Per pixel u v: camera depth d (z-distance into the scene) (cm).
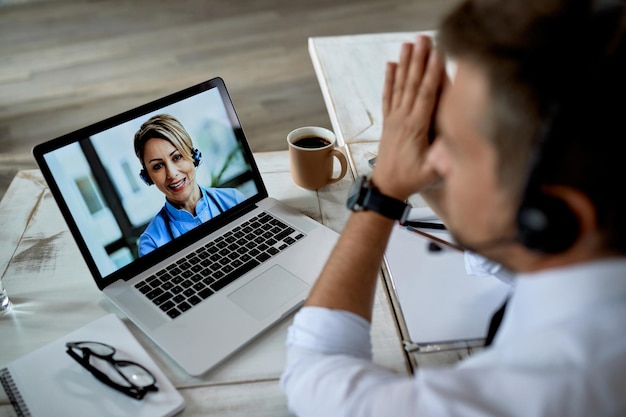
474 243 46
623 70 34
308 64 320
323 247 89
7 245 92
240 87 297
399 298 78
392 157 64
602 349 36
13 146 252
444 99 45
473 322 75
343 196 103
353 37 157
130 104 283
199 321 75
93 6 397
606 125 34
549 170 36
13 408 65
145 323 75
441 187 65
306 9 388
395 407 44
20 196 104
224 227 93
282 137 258
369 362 56
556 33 35
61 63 322
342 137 118
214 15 381
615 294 38
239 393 67
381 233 64
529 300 42
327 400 51
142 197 87
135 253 84
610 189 36
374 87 135
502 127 38
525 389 37
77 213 80
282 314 76
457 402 39
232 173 97
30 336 75
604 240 38
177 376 69
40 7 396
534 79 35
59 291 83
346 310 60
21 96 291
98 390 66
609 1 36
